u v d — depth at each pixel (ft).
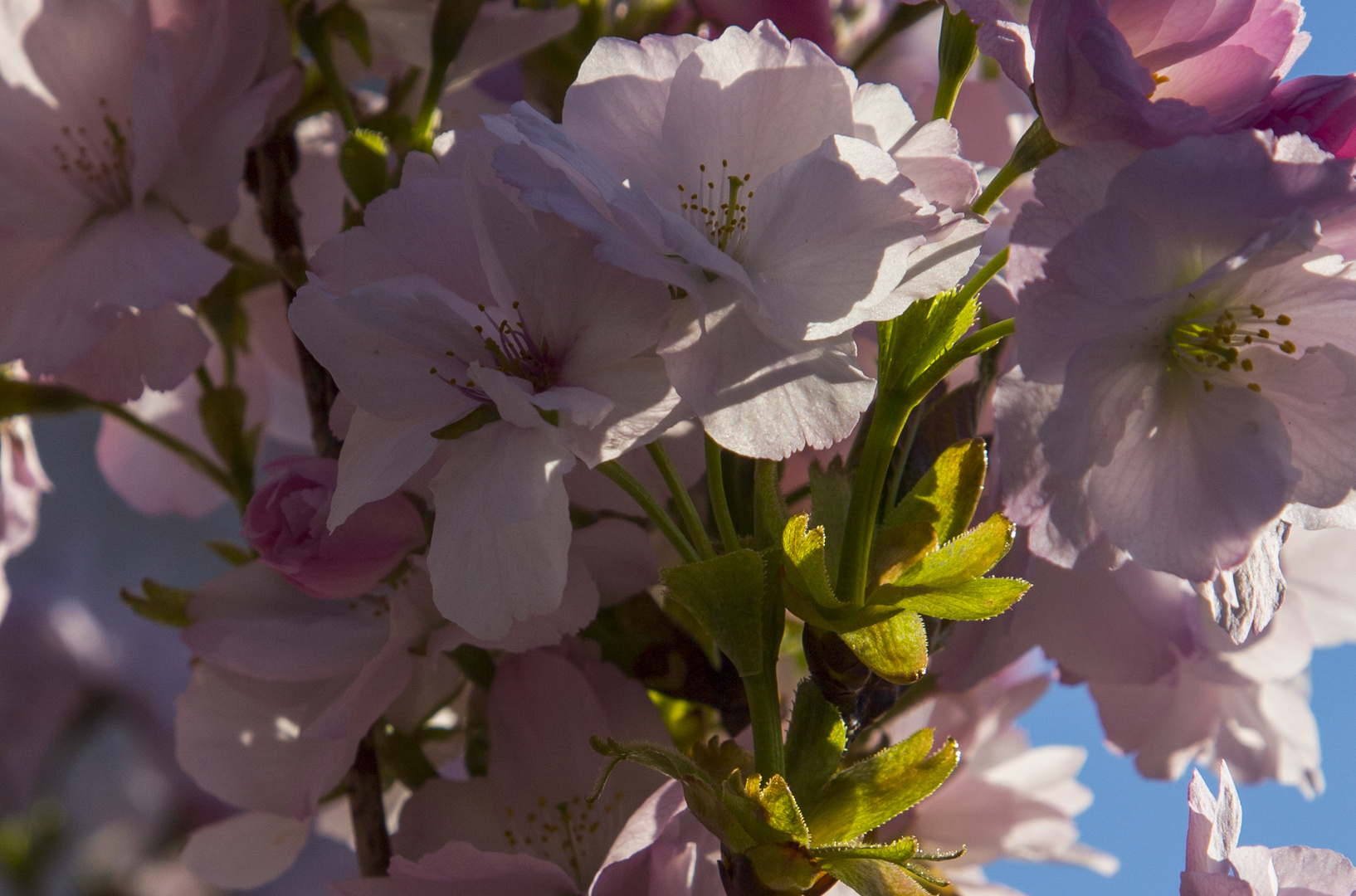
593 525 0.83
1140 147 0.69
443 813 0.84
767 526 0.73
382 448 0.72
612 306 0.71
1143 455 0.71
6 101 0.88
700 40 0.72
